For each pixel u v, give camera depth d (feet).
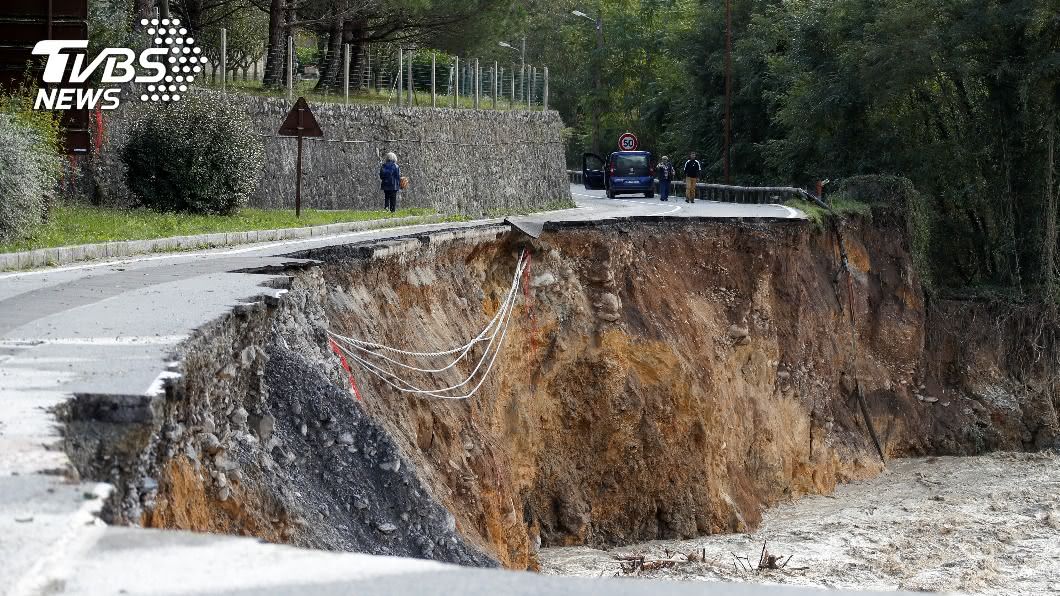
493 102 157.58
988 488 108.27
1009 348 136.98
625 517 91.86
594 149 285.64
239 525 33.47
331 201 112.06
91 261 65.00
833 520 97.30
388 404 59.67
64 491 20.01
